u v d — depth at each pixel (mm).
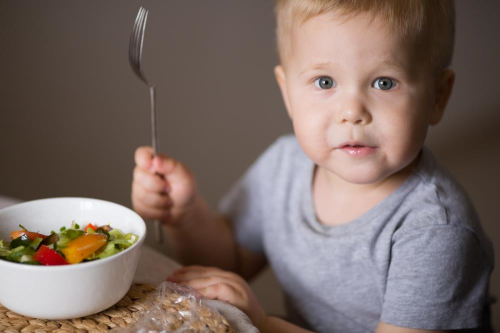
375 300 982
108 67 1679
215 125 1764
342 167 868
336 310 1034
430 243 872
